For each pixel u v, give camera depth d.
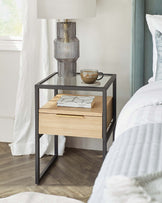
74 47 2.60
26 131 2.99
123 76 2.93
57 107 2.48
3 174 2.67
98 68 2.95
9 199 1.64
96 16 2.86
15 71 3.12
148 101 2.02
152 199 0.89
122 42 2.87
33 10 2.85
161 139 1.54
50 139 2.95
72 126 2.42
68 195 2.38
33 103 2.99
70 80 2.58
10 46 3.08
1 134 3.23
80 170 2.73
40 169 2.76
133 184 0.92
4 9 3.14
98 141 3.06
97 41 2.90
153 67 2.58
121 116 2.09
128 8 2.80
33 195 1.67
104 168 1.44
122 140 1.63
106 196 0.93
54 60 2.92
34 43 2.90
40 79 2.96
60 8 2.47
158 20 2.51
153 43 2.56
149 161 1.31
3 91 3.18
